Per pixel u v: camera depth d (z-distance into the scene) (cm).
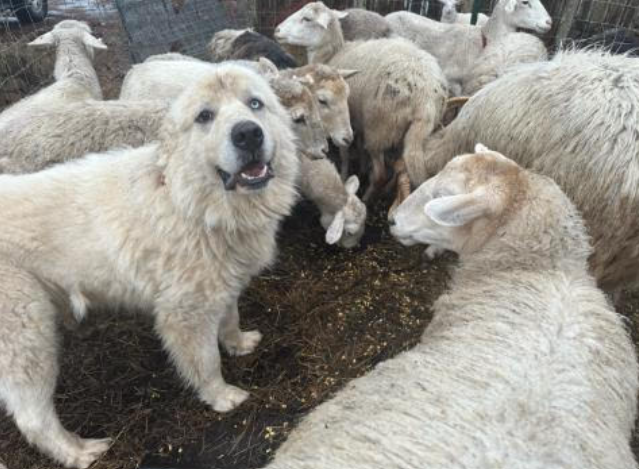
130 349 100
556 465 47
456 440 49
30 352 69
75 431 86
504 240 72
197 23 225
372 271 121
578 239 71
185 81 133
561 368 55
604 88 85
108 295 79
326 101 129
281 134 75
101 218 73
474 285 73
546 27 184
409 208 83
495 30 189
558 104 89
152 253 73
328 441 54
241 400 90
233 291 80
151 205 72
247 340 100
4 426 86
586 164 85
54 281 74
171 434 86
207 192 71
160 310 77
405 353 68
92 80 148
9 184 74
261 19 222
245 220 74
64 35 151
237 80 70
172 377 95
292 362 99
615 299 103
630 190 81
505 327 62
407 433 50
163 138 71
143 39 211
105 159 80
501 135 97
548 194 72
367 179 155
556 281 67
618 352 61
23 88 182
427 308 112
